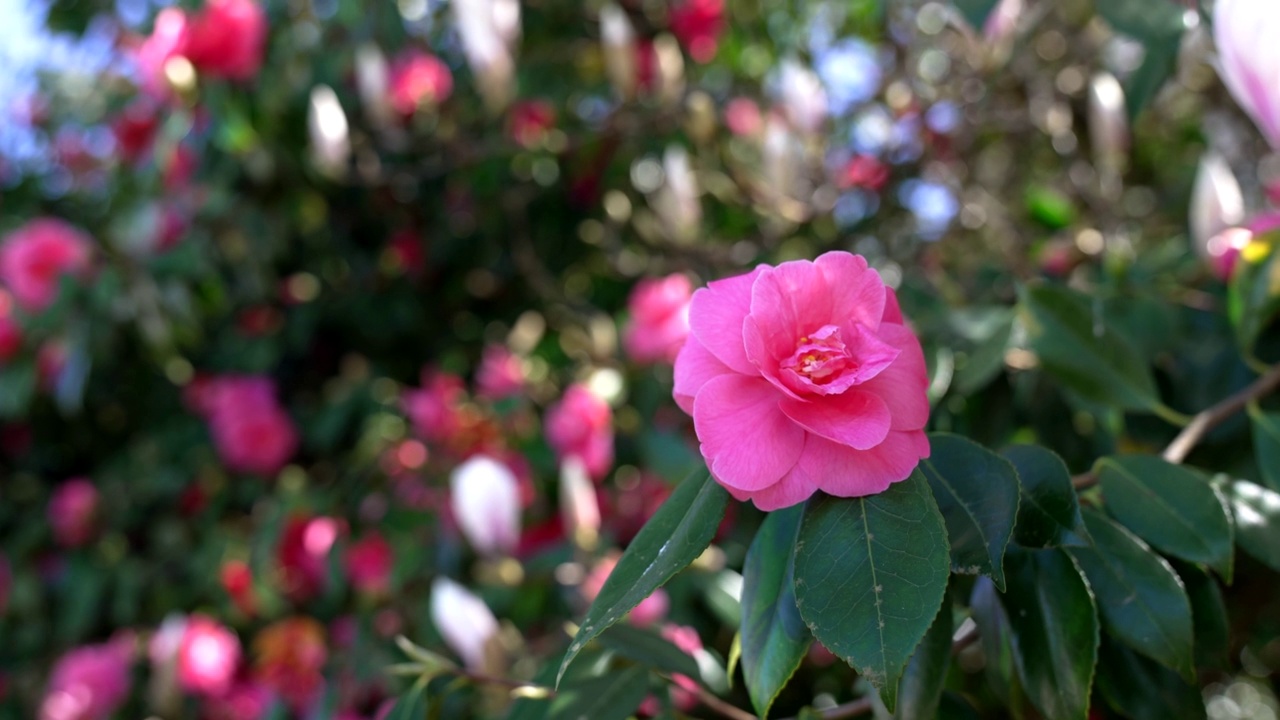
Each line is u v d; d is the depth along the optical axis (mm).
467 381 1642
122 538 1554
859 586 420
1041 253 1115
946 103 1470
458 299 1735
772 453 431
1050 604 500
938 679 493
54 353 1372
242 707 1247
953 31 1440
